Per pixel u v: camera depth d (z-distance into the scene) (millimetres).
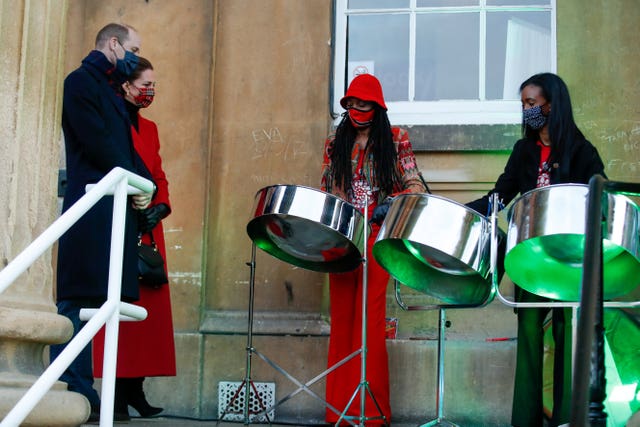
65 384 3408
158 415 5199
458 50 5656
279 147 5523
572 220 3650
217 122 5598
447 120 5543
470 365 4961
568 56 5438
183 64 5633
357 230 4410
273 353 5242
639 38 5406
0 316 3211
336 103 5648
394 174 4766
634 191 2543
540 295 4043
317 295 5332
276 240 4695
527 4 5641
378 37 5715
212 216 5516
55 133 3627
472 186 5406
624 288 3861
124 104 4500
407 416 4957
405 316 5316
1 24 3459
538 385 4219
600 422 2469
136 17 5707
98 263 4016
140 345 4492
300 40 5609
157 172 4695
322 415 5121
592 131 5336
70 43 5727
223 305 5410
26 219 3457
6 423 2453
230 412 5172
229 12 5680
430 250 4227
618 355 3793
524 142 4512
